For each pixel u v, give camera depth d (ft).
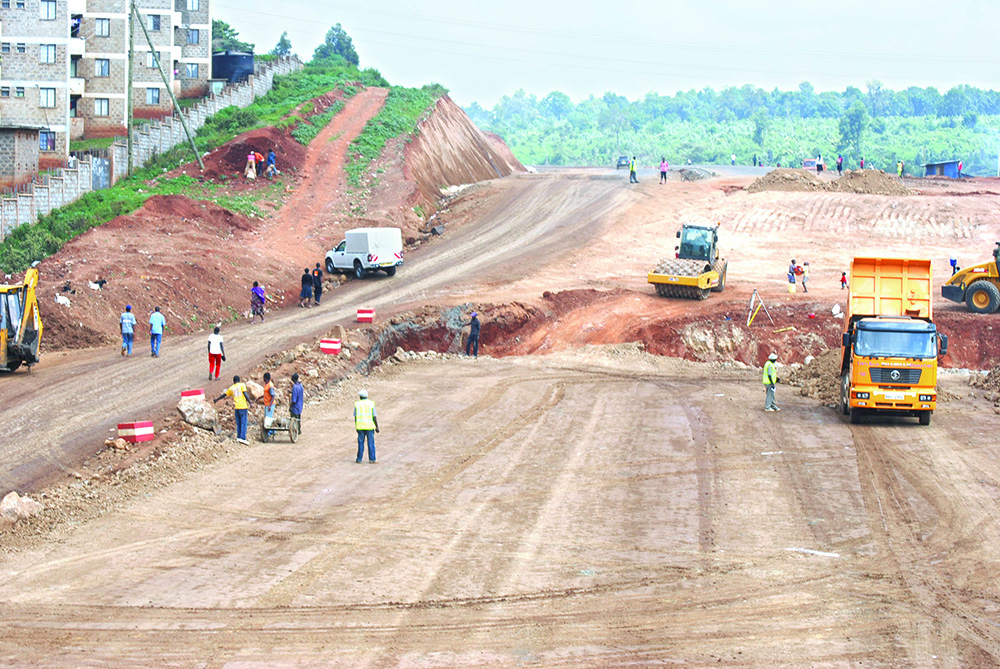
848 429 95.66
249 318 140.05
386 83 321.52
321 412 100.63
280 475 78.69
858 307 103.35
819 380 115.03
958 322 136.87
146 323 128.26
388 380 117.70
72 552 61.52
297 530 65.82
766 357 139.64
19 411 90.12
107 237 155.43
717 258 160.97
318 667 46.14
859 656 47.24
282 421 90.53
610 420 98.84
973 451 86.94
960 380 122.83
